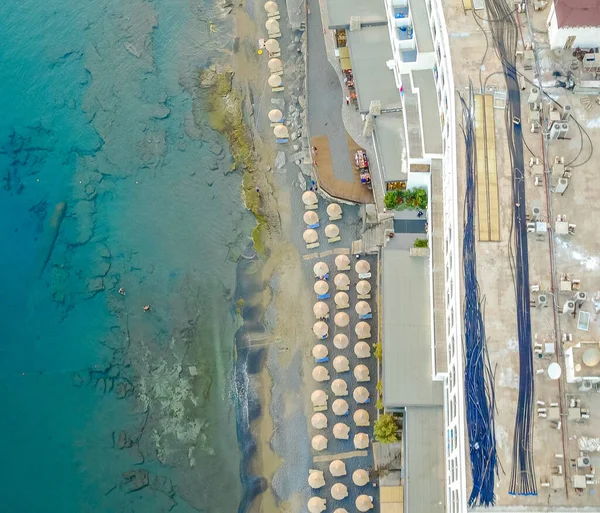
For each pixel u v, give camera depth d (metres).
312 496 93.75
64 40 125.81
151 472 96.38
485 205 81.81
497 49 88.56
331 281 104.56
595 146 84.19
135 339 103.88
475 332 77.00
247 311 104.94
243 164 114.12
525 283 78.75
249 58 122.44
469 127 85.12
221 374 101.50
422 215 100.00
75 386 101.31
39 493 95.38
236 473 96.12
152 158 115.75
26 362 102.75
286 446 96.94
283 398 99.50
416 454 86.94
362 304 100.56
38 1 129.62
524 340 76.50
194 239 110.31
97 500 95.12
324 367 99.44
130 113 119.19
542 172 82.50
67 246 109.94
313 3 121.62
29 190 113.81
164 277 107.75
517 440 72.88
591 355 72.62
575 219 81.19
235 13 126.62
